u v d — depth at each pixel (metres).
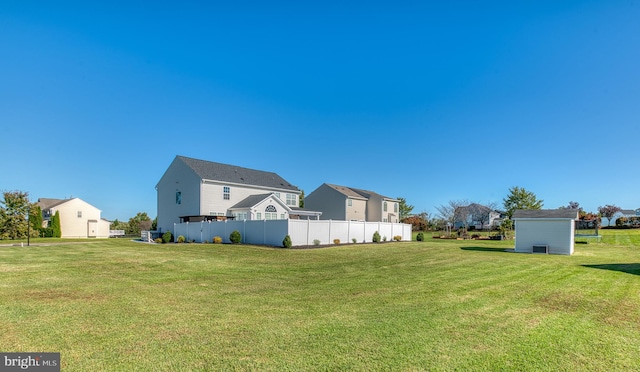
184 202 30.58
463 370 4.04
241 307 6.68
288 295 7.81
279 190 35.72
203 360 4.21
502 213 48.72
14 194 35.72
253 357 4.31
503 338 5.09
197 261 13.53
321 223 22.39
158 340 4.82
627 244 25.86
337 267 12.46
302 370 3.98
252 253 16.69
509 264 13.43
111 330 5.21
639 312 6.61
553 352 4.60
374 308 6.68
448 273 11.11
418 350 4.58
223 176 31.48
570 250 18.64
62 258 13.68
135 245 21.45
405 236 30.39
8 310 6.18
